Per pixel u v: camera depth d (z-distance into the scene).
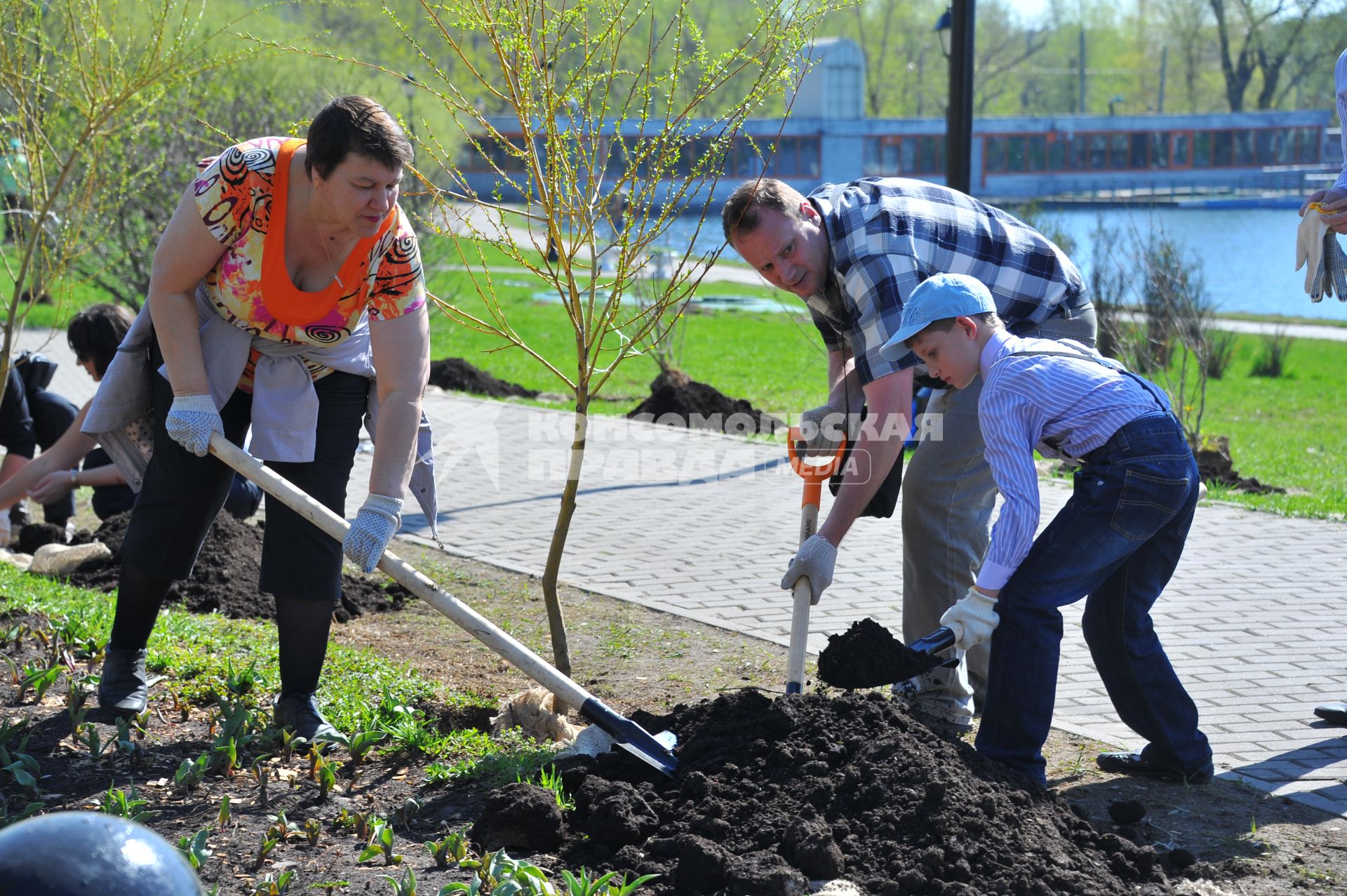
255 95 13.48
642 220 4.40
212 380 3.83
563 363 18.02
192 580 5.99
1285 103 74.06
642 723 3.91
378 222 3.45
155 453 4.00
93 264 13.85
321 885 2.98
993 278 4.12
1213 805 3.76
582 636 5.66
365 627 5.78
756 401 14.80
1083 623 3.95
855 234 3.91
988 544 4.31
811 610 6.08
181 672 4.53
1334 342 23.67
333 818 3.43
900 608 6.08
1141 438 3.54
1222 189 61.34
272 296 3.64
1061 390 3.56
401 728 4.04
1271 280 35.03
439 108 14.02
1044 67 83.31
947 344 3.62
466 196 4.40
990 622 3.55
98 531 6.95
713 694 4.86
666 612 6.04
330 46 10.48
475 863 3.05
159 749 3.89
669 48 5.16
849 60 52.72
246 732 3.95
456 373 14.70
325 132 3.32
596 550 7.31
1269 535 7.59
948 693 4.30
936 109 70.88
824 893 2.88
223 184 3.50
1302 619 5.81
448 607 3.62
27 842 1.58
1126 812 3.55
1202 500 8.65
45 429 7.38
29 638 4.83
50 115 7.17
